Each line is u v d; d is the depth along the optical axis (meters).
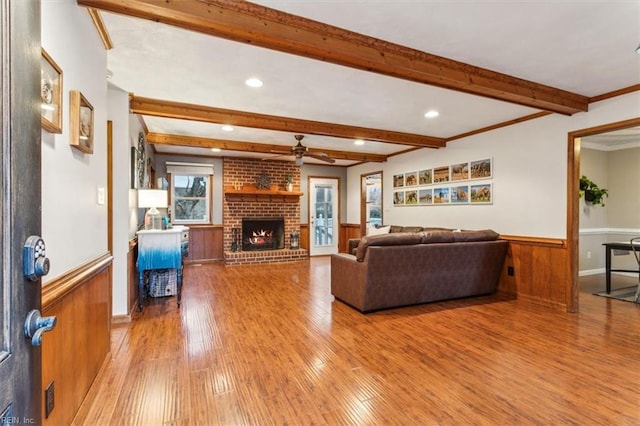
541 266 4.09
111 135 3.40
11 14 0.69
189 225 7.19
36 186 0.81
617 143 5.99
